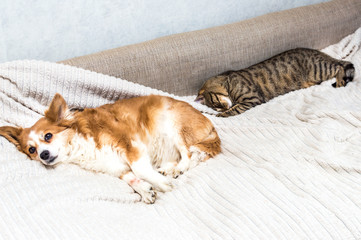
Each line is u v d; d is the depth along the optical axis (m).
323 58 2.63
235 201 1.52
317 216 1.44
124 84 2.13
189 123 1.86
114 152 1.76
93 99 2.10
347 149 1.85
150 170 1.73
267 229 1.40
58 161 1.71
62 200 1.45
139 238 1.33
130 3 2.39
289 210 1.46
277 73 2.64
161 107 1.90
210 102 2.48
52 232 1.28
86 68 2.19
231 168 1.73
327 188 1.57
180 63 2.46
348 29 2.96
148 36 2.57
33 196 1.44
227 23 2.79
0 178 1.51
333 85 2.55
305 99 2.38
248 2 2.78
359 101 2.27
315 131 1.92
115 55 2.28
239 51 2.61
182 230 1.42
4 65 1.96
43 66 1.96
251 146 1.92
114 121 1.80
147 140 1.88
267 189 1.58
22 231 1.29
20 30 2.21
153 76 2.40
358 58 2.67
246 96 2.52
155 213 1.52
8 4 2.11
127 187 1.70
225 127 2.11
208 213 1.49
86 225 1.34
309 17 2.78
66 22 2.29
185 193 1.61
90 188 1.57
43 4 2.18
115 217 1.44
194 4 2.60
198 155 1.83
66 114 1.77
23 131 1.72
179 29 2.65
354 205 1.48
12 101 1.94
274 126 2.03
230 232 1.38
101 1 2.31
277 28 2.69
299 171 1.68
